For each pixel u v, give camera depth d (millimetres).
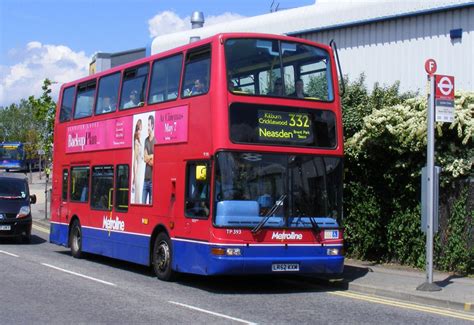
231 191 11188
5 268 14445
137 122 14336
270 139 11641
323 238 11828
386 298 11312
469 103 13664
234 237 11109
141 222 13875
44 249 19281
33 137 67812
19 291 11312
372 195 15164
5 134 93188
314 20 22141
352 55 21047
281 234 11445
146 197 13711
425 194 11500
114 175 15266
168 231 12734
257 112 11602
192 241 11820
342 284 12406
